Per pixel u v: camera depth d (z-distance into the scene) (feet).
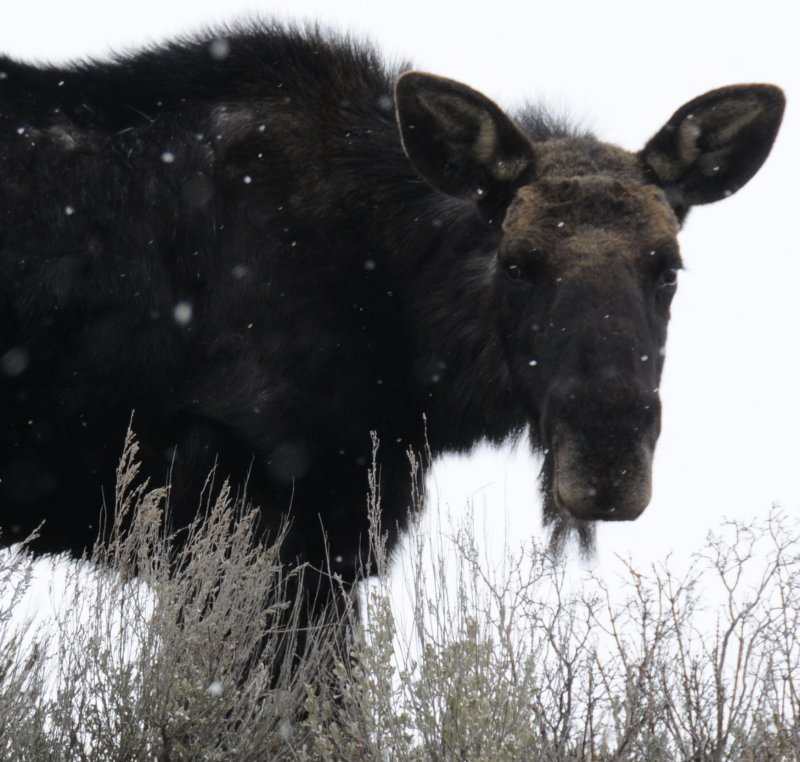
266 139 67.67
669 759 49.34
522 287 58.95
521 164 62.75
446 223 66.95
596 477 52.49
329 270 66.44
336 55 70.95
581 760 48.39
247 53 70.03
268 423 65.57
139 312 65.57
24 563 67.67
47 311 64.59
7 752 49.01
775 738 48.60
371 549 67.00
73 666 52.01
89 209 65.51
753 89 63.26
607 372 53.52
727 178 64.95
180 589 54.49
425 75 61.41
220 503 59.26
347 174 67.92
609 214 58.59
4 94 66.44
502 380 65.41
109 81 68.74
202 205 66.44
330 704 56.08
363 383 66.85
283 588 64.69
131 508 66.59
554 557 62.64
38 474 66.49
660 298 58.54
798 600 49.73
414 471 60.03
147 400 66.18
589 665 50.14
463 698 46.14
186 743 51.19
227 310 65.87
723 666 50.14
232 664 53.36
